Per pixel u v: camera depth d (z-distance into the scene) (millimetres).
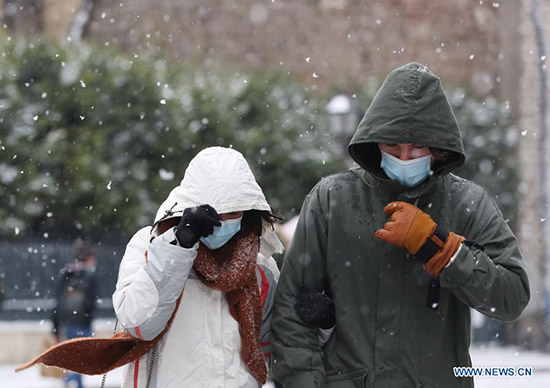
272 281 12422
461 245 11000
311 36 63688
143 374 11586
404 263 11578
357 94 57375
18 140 48094
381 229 11188
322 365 11797
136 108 50438
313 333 11945
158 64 53688
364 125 11297
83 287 35094
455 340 11711
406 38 63344
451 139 11156
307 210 12109
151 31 63438
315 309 11766
